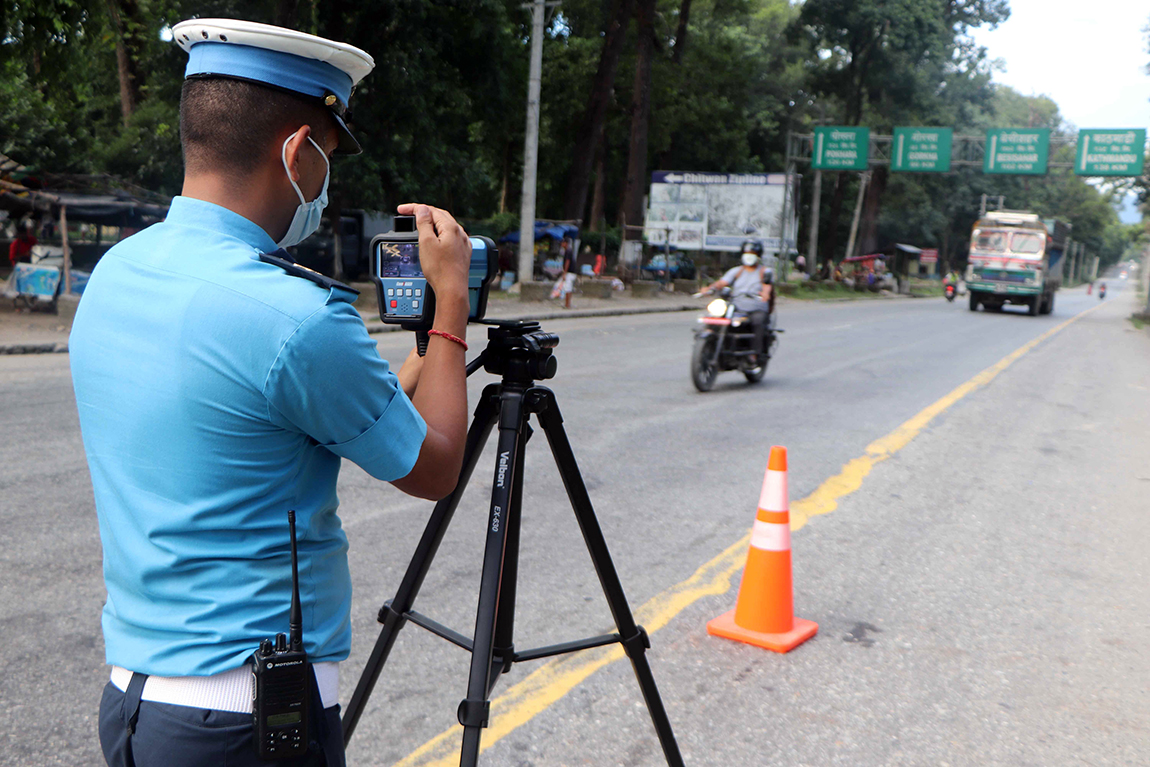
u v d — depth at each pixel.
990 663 3.57
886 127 47.78
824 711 3.15
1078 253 132.50
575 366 12.20
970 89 55.34
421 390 1.38
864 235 53.22
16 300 15.72
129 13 17.05
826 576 4.51
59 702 3.03
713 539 5.01
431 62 21.78
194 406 1.17
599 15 34.94
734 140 43.16
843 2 42.06
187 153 1.28
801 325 21.94
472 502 5.51
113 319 1.23
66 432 6.93
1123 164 35.66
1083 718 3.14
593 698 3.19
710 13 46.25
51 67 15.77
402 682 3.25
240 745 1.20
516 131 35.09
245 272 1.19
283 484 1.22
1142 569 4.75
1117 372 14.66
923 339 19.19
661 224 37.34
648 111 31.92
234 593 1.20
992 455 7.52
